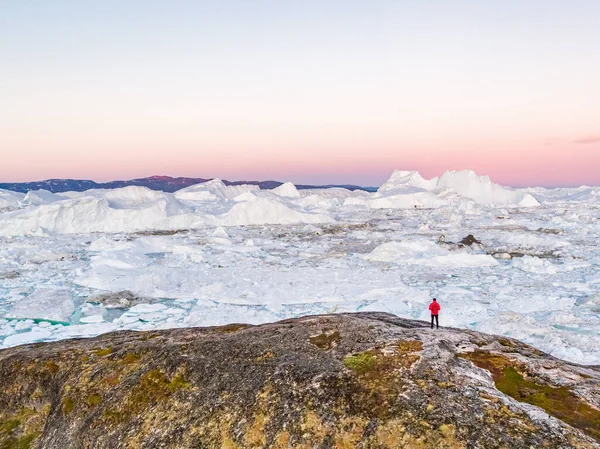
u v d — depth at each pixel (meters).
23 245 68.06
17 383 16.20
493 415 9.41
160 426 11.65
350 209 157.12
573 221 94.81
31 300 38.81
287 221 108.81
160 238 72.88
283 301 38.84
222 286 42.72
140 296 40.72
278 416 10.65
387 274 48.78
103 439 12.06
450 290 41.28
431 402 9.98
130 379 14.05
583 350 25.00
